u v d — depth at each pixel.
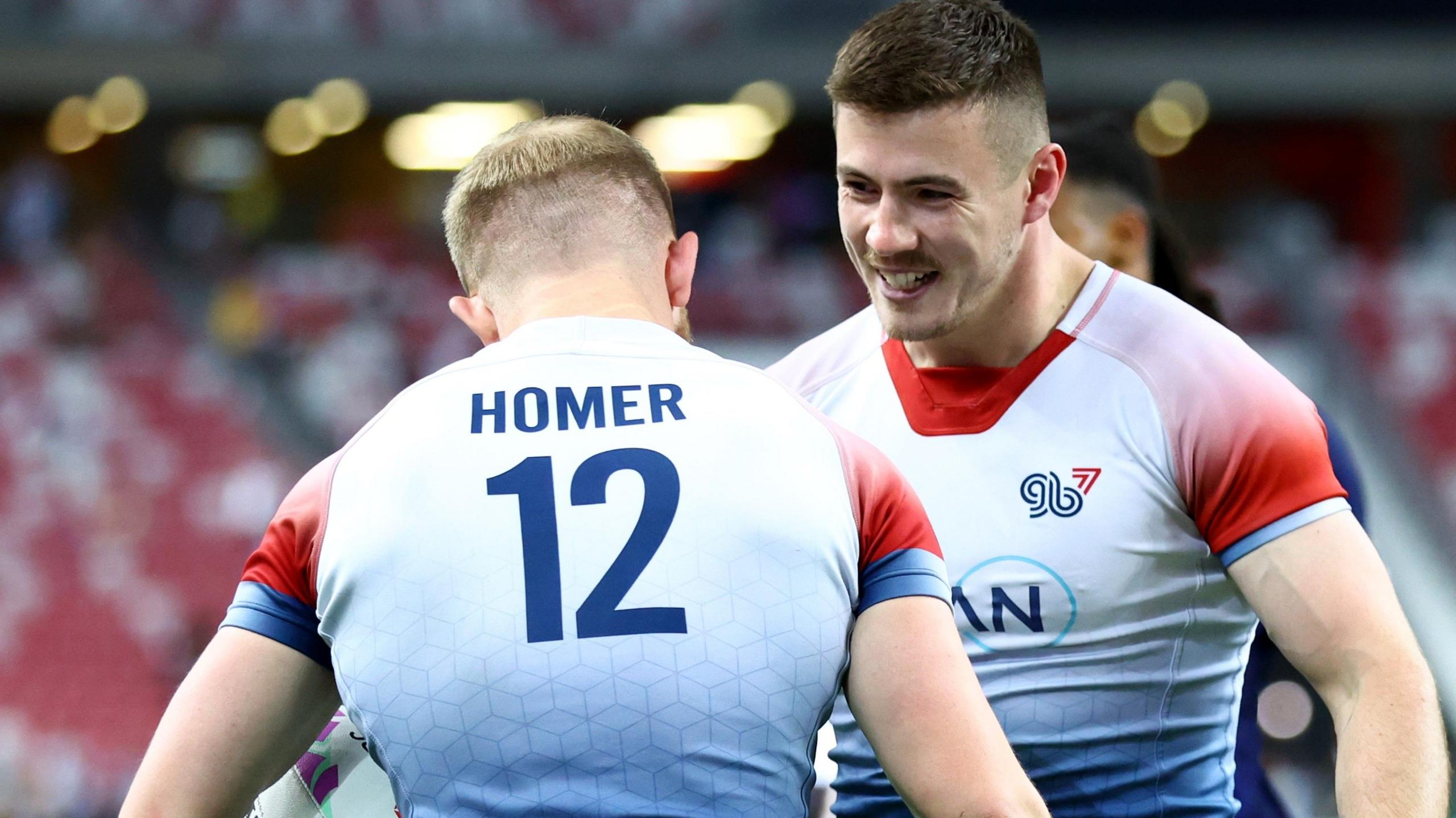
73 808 36.28
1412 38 62.41
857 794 7.24
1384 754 5.58
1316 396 51.66
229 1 60.34
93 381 49.97
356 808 6.03
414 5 60.97
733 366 5.32
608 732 4.71
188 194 71.25
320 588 5.03
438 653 4.80
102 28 59.75
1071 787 6.90
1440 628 41.72
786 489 4.98
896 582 5.06
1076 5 62.03
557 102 63.75
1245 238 65.06
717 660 4.76
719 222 66.75
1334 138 70.81
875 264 6.37
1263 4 62.16
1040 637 6.82
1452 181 70.31
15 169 66.69
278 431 48.91
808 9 60.78
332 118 69.19
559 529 4.86
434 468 5.00
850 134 6.18
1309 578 6.05
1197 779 7.03
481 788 4.76
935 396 7.13
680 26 61.09
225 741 4.95
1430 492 47.97
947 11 6.11
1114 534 6.72
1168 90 65.25
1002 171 6.22
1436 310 53.75
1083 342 6.95
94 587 42.50
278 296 56.72
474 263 5.66
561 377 5.17
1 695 39.22
